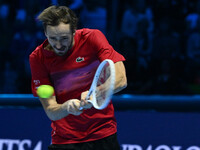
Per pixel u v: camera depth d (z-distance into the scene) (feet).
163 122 37.88
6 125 40.81
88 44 22.99
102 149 25.57
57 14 19.60
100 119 25.17
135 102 38.75
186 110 37.81
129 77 47.29
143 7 50.90
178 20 50.26
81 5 51.16
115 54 22.47
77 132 25.54
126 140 38.27
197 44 48.57
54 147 26.50
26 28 53.11
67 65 23.57
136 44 48.80
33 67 24.16
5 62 52.26
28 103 40.65
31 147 39.91
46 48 23.35
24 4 55.11
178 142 37.29
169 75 43.78
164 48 47.80
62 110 22.77
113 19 49.85
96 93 20.13
